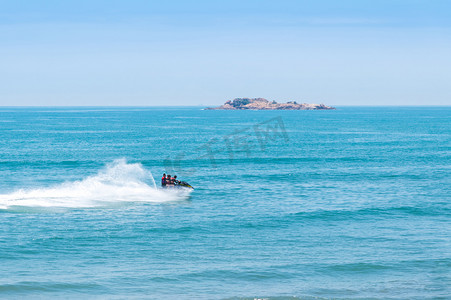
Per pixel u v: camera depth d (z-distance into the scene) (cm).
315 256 5062
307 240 5659
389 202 7819
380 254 5125
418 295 4094
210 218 6700
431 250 5259
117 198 7850
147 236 5778
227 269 4666
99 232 5900
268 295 4072
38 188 9319
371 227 6259
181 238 5719
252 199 8081
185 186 8631
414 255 5084
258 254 5131
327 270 4659
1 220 6309
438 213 7044
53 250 5188
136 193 8300
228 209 7281
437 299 4016
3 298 3925
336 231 6066
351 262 4869
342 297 4041
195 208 7325
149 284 4288
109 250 5231
